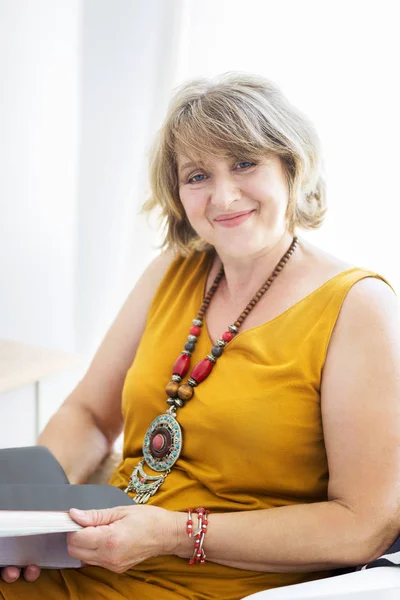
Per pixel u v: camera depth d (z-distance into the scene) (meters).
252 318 1.29
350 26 1.68
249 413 1.19
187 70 1.87
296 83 1.74
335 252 1.74
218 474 1.22
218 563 1.18
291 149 1.24
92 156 2.01
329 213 1.73
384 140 1.67
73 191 2.12
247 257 1.31
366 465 1.12
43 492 1.14
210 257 1.43
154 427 1.30
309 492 1.21
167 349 1.35
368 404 1.13
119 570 1.11
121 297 2.05
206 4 1.82
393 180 1.67
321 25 1.71
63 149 2.11
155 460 1.29
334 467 1.15
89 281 2.07
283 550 1.13
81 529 1.08
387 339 1.15
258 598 0.99
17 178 2.17
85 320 2.09
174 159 1.33
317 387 1.18
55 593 1.18
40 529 1.03
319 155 1.30
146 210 1.46
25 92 2.11
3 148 2.16
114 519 1.11
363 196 1.70
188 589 1.18
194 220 1.29
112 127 1.98
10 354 1.80
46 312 2.21
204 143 1.22
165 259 1.49
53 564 1.13
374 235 1.70
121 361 1.47
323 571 1.21
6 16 2.09
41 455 1.30
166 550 1.14
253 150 1.21
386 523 1.12
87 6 1.94
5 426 1.67
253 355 1.24
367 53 1.67
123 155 1.98
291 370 1.18
